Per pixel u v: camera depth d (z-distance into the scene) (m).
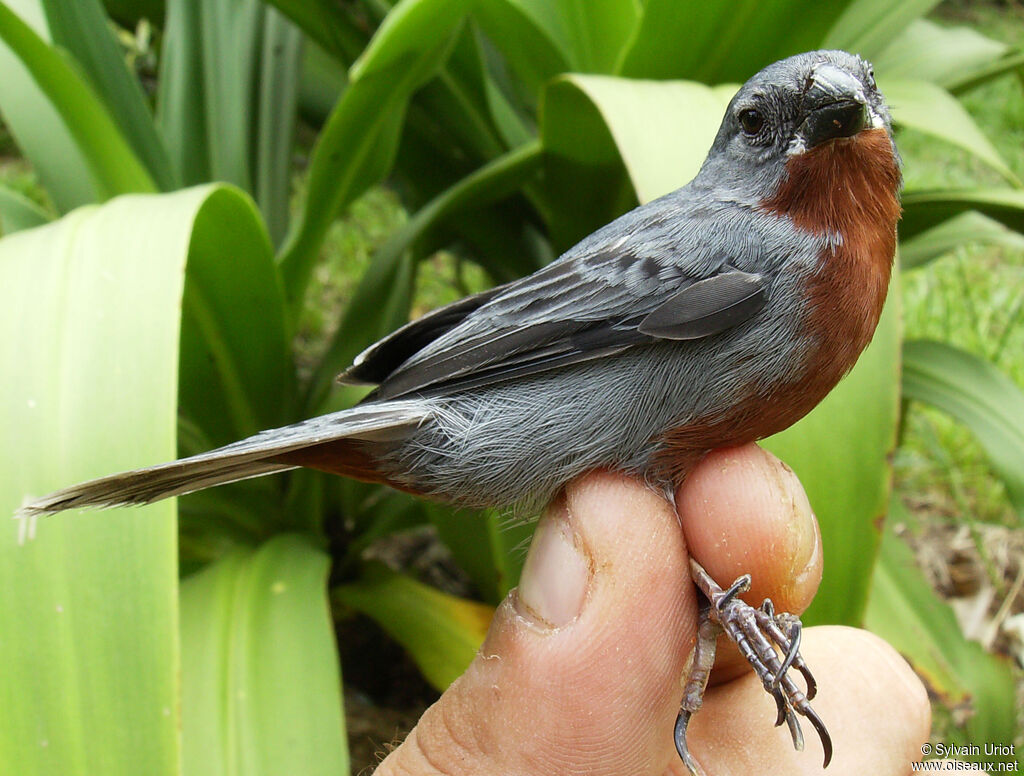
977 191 0.27
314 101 0.33
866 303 0.20
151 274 0.21
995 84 0.63
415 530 0.33
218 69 0.30
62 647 0.20
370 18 0.29
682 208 0.21
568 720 0.20
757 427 0.21
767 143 0.21
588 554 0.20
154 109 0.40
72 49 0.28
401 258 0.28
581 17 0.27
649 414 0.20
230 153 0.30
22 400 0.21
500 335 0.21
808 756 0.21
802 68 0.21
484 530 0.27
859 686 0.22
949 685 0.26
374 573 0.28
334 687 0.23
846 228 0.20
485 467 0.21
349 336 0.28
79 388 0.21
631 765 0.20
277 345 0.26
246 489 0.27
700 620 0.21
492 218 0.31
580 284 0.21
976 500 0.34
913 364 0.28
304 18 0.29
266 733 0.22
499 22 0.27
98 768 0.19
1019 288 0.42
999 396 0.27
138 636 0.20
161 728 0.19
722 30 0.26
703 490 0.21
